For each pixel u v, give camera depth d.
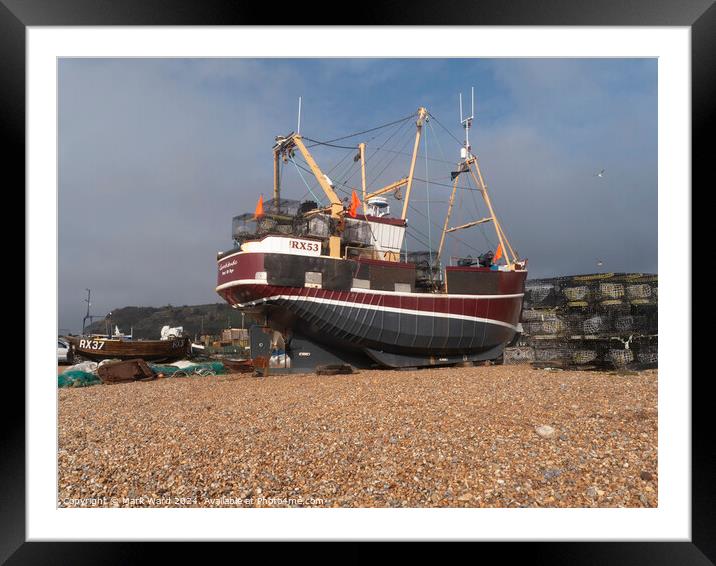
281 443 9.75
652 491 7.14
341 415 12.26
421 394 15.21
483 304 31.08
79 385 23.34
